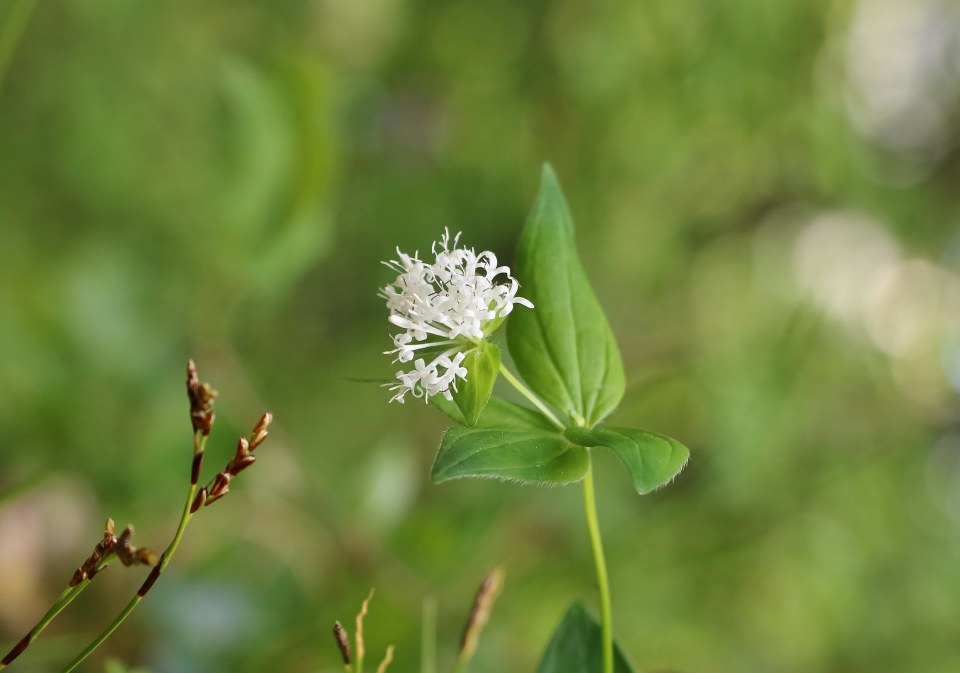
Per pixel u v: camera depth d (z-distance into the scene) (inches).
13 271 30.2
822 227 43.2
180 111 35.7
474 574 25.7
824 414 36.5
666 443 14.6
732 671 29.4
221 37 39.1
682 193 41.6
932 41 43.0
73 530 22.6
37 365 23.9
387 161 38.6
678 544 29.5
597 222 40.1
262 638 20.5
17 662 19.1
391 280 38.4
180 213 31.5
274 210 24.8
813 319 37.2
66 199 33.4
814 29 40.3
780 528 32.3
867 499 35.4
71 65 35.6
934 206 43.8
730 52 38.9
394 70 41.8
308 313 37.4
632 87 38.9
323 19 42.1
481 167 40.1
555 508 28.4
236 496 24.0
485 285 14.9
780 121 40.6
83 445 23.5
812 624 32.4
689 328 42.2
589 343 15.5
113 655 19.8
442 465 14.5
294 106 24.1
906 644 33.8
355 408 35.4
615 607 28.2
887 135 44.9
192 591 20.3
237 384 26.6
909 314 41.3
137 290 25.8
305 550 23.2
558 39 39.3
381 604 20.9
